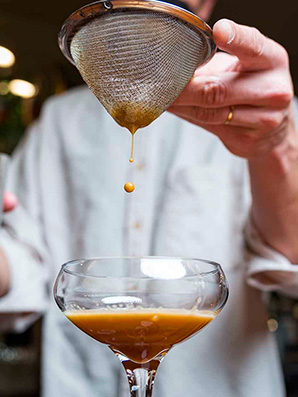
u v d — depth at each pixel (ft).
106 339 0.93
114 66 0.97
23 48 5.23
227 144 1.35
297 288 1.75
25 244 2.20
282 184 1.46
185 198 2.12
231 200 2.11
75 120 2.39
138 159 2.20
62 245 2.25
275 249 1.69
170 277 0.91
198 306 0.91
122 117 1.02
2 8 5.02
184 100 1.19
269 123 1.25
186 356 1.96
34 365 3.75
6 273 1.97
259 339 1.98
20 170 2.43
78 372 2.08
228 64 1.23
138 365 0.95
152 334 0.91
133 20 0.94
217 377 1.95
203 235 2.07
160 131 2.23
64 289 0.95
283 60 1.19
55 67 5.33
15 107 4.89
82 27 0.97
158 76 0.98
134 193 2.16
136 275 0.92
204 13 2.20
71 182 2.30
